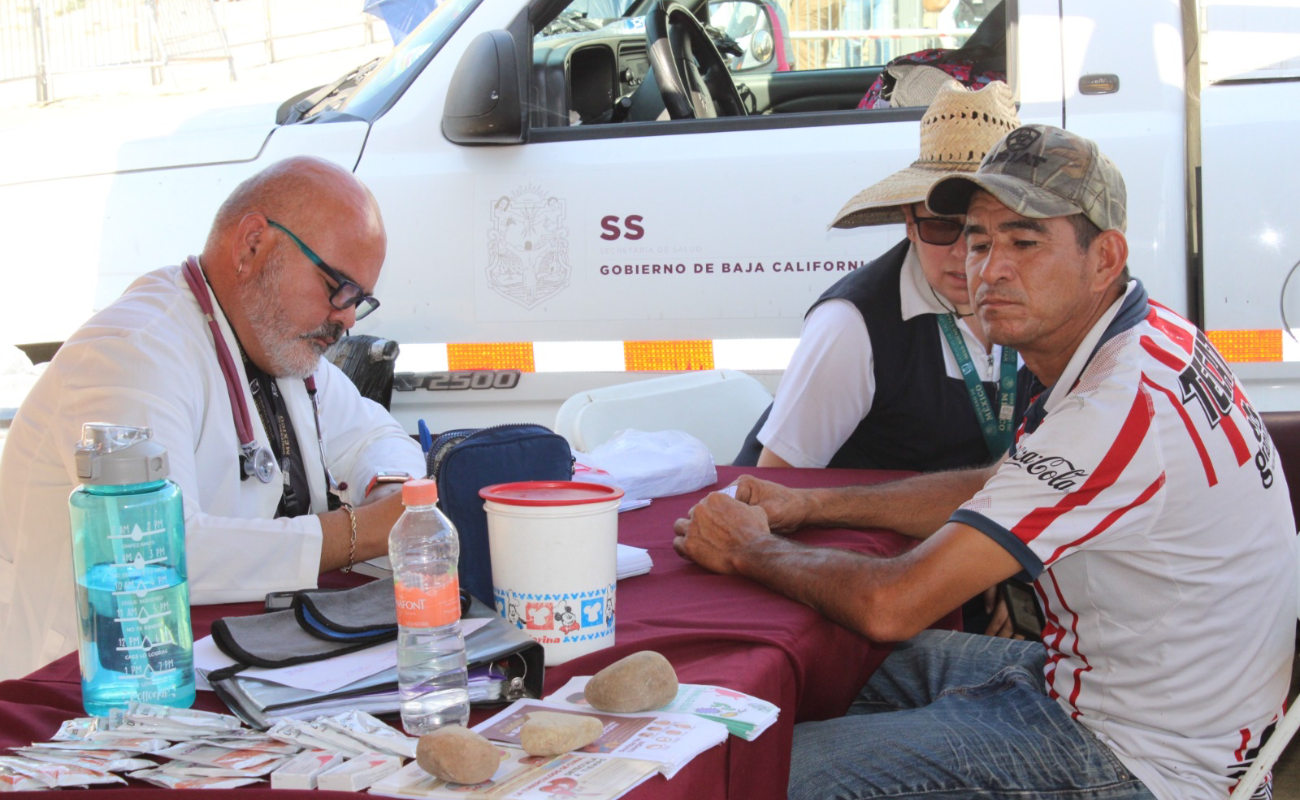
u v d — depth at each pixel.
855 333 2.66
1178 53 3.28
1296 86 3.26
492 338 3.50
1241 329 3.25
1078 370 1.66
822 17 4.18
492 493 1.36
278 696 1.15
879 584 1.56
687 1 4.04
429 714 1.11
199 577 1.56
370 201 2.00
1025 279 1.69
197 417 1.84
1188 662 1.59
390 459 2.33
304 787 0.97
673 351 3.46
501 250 3.47
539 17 3.61
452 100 3.39
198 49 17.45
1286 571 1.66
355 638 1.29
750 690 1.26
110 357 1.76
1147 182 3.25
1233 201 3.23
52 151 3.75
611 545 1.36
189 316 1.89
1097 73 3.30
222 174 3.57
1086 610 1.65
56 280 3.64
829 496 2.07
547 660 1.32
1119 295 1.72
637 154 3.45
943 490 2.14
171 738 1.05
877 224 2.84
